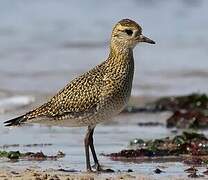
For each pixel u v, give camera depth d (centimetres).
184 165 1485
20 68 2656
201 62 2764
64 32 3164
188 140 1708
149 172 1409
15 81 2509
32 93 2380
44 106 1433
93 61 2791
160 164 1495
